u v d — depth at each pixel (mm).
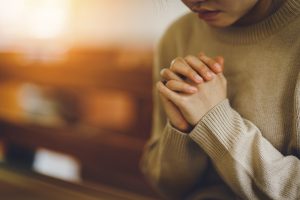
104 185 1990
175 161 774
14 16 2350
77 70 2082
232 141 679
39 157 2277
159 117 876
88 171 2055
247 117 724
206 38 803
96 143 2006
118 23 1955
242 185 685
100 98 2057
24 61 2307
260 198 692
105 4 1992
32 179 1030
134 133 1929
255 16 720
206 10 678
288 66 693
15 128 2311
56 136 2146
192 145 756
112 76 1952
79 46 2100
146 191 1836
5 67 2385
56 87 2193
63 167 2152
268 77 708
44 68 2217
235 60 745
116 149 1939
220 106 690
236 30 745
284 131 702
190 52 829
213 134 689
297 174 667
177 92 710
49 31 2217
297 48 688
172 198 866
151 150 868
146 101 1860
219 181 807
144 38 1863
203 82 697
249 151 679
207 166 813
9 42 2379
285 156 688
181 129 733
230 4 658
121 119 1980
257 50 720
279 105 700
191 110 698
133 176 1888
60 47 2170
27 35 2303
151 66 1808
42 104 2248
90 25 2064
